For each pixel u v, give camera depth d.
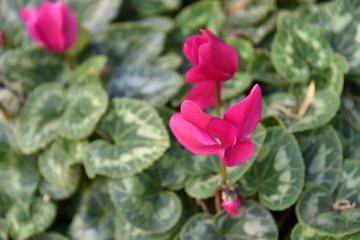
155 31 0.48
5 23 0.52
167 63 0.47
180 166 0.43
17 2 0.53
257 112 0.36
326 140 0.41
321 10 0.45
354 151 0.42
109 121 0.44
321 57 0.43
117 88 0.46
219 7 0.48
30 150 0.44
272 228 0.40
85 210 0.44
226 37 0.47
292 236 0.40
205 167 0.41
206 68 0.37
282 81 0.44
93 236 0.43
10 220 0.45
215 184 0.41
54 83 0.46
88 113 0.44
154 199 0.42
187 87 0.45
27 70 0.48
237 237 0.40
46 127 0.45
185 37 0.49
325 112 0.41
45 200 0.44
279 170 0.41
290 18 0.44
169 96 0.44
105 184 0.44
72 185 0.44
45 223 0.44
